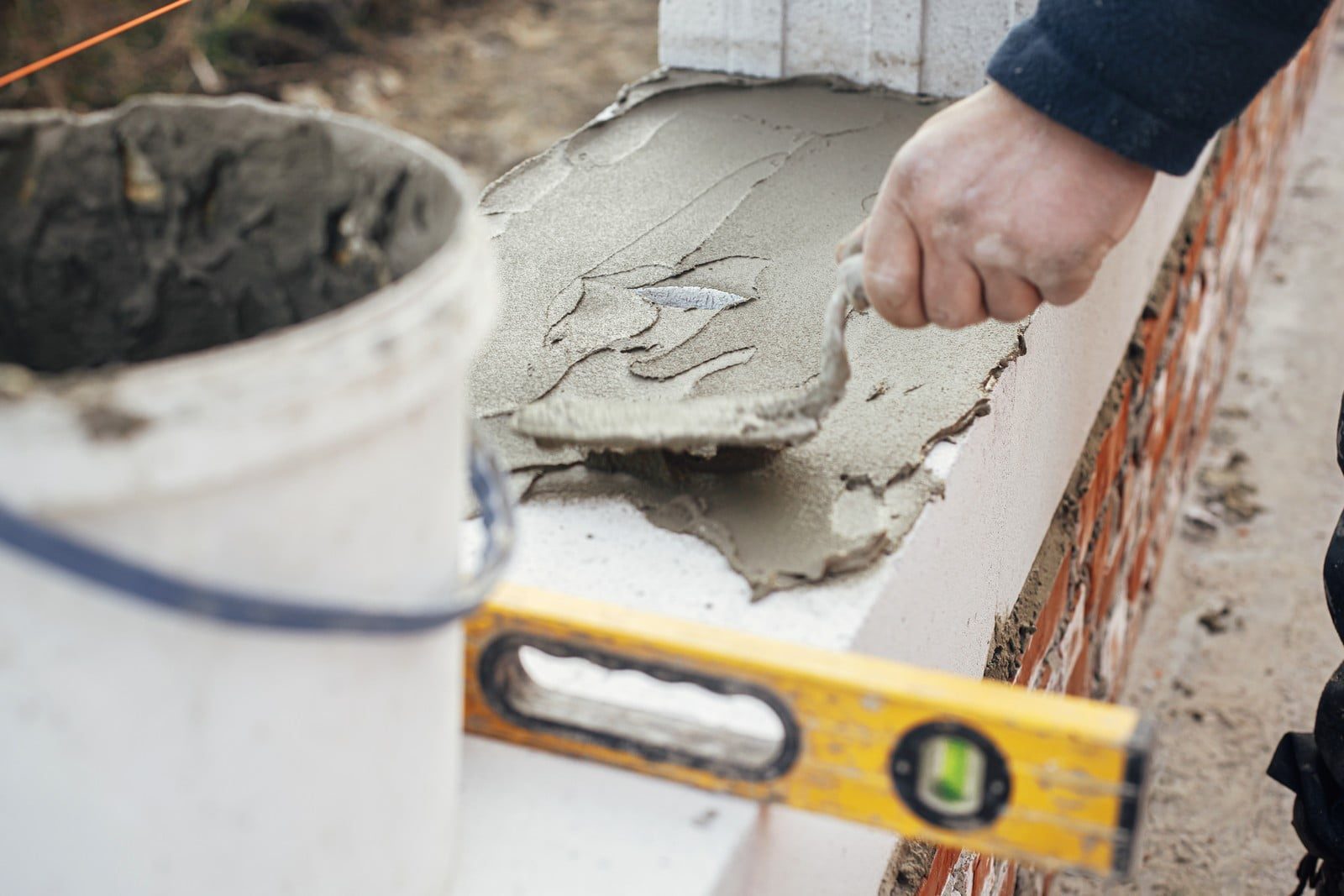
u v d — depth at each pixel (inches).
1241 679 111.8
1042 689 76.4
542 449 50.0
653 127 76.0
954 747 35.0
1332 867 69.6
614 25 223.1
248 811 27.6
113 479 22.5
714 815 37.3
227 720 26.5
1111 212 46.1
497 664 38.7
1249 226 145.9
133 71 183.2
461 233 28.9
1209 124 45.1
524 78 202.2
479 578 29.0
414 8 216.4
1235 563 124.0
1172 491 120.8
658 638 36.9
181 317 37.6
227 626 25.0
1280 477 134.7
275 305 37.1
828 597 43.5
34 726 25.5
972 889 69.7
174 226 36.4
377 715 29.3
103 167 35.6
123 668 25.1
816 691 35.8
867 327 57.7
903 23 77.3
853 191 68.4
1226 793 101.7
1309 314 159.8
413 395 26.2
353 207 34.9
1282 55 44.6
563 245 64.2
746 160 71.8
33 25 184.5
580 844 36.4
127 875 27.3
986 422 53.6
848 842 46.7
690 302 59.3
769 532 45.9
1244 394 147.0
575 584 44.3
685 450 48.6
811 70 81.1
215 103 35.3
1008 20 74.9
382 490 27.4
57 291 36.4
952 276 47.1
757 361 55.1
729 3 80.4
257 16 194.7
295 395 23.8
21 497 22.2
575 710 39.3
